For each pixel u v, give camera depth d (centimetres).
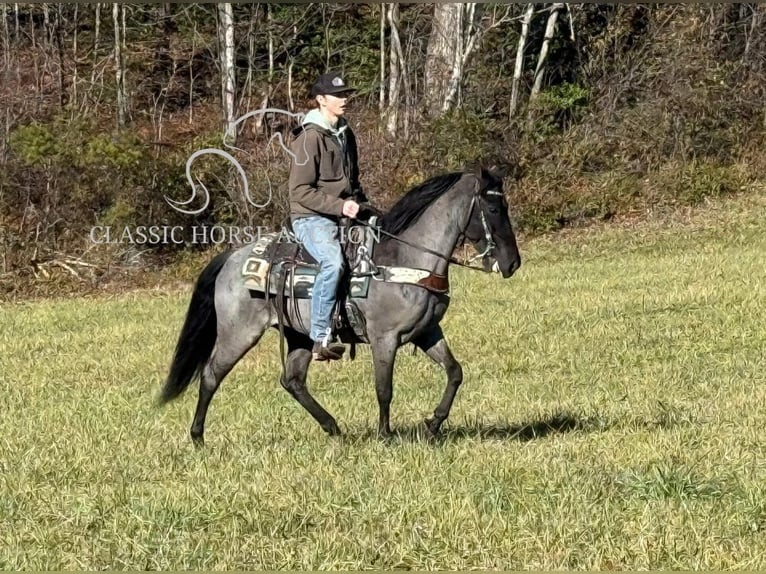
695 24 3325
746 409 1055
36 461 884
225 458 884
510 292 2112
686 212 3042
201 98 3912
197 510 719
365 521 685
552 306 1909
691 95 3222
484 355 1552
